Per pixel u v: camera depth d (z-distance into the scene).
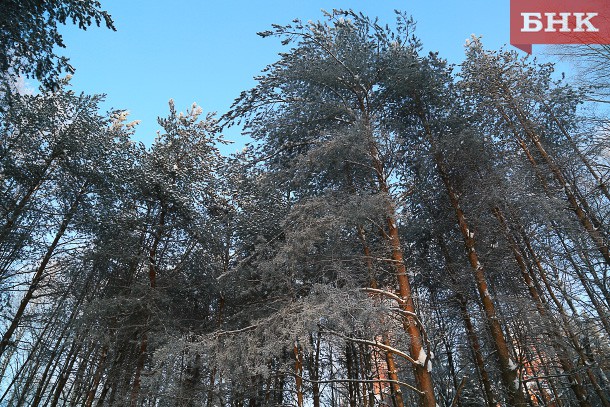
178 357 8.92
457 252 13.89
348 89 12.00
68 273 14.15
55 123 13.41
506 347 10.37
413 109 12.94
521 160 12.52
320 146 10.08
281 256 9.00
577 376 11.56
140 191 14.77
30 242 12.68
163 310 13.95
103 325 12.71
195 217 14.86
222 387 12.49
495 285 13.44
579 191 11.73
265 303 12.38
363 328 7.83
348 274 9.38
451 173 12.84
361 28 11.04
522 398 9.57
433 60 11.27
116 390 13.54
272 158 12.12
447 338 14.70
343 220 9.04
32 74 9.19
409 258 13.59
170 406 12.14
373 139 9.72
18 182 12.92
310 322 7.29
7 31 8.20
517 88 13.48
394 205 9.30
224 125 11.86
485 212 11.98
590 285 11.62
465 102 13.56
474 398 16.38
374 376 15.08
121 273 15.20
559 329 10.55
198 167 15.90
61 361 14.80
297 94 11.47
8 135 12.76
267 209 14.06
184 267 15.56
